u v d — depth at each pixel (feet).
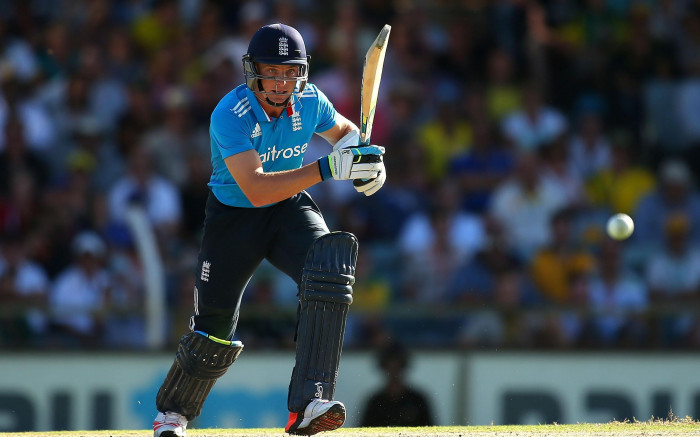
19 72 115.75
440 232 104.06
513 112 117.70
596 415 84.23
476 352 83.25
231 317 44.96
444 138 115.44
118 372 82.94
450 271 102.63
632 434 51.29
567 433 52.11
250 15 119.55
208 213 44.50
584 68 123.44
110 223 103.71
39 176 110.22
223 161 43.52
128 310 84.07
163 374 83.41
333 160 41.27
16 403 82.07
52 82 116.88
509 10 124.06
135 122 114.62
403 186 110.52
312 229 43.52
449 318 85.30
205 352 44.45
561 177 112.68
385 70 119.14
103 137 113.70
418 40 121.90
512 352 83.71
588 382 84.28
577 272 103.24
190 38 121.08
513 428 55.62
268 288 97.50
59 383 82.43
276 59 41.45
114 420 82.58
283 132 43.55
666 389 84.84
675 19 129.08
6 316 83.41
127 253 101.81
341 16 121.39
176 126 111.34
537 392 83.61
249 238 43.62
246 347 83.30
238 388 82.74
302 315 42.19
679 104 123.95
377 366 82.48
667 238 110.93
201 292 44.32
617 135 121.60
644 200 114.32
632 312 85.66
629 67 124.98
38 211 107.04
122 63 119.34
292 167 45.14
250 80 42.11
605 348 84.64
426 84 119.44
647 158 121.19
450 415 82.53
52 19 121.80
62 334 83.71
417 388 82.58
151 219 104.17
